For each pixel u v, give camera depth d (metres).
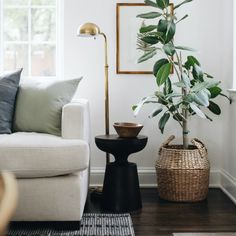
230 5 3.34
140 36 3.26
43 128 2.85
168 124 3.62
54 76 3.73
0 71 3.67
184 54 3.58
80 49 3.56
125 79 3.59
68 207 2.46
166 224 2.62
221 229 2.53
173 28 3.00
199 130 3.62
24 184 2.45
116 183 2.89
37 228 2.52
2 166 2.41
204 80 3.32
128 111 3.61
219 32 3.57
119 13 3.54
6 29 3.72
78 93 3.58
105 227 2.54
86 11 3.54
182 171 3.06
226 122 3.48
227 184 3.39
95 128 3.61
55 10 3.71
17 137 2.60
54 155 2.42
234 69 3.27
